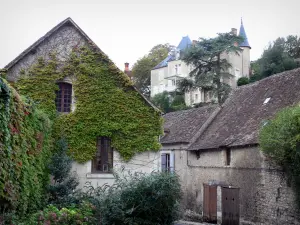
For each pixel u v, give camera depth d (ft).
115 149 58.44
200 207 78.79
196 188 80.84
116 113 58.90
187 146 85.30
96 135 57.82
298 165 50.47
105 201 45.19
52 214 38.68
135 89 59.88
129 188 45.62
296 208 52.95
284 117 52.95
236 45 136.98
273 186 58.34
